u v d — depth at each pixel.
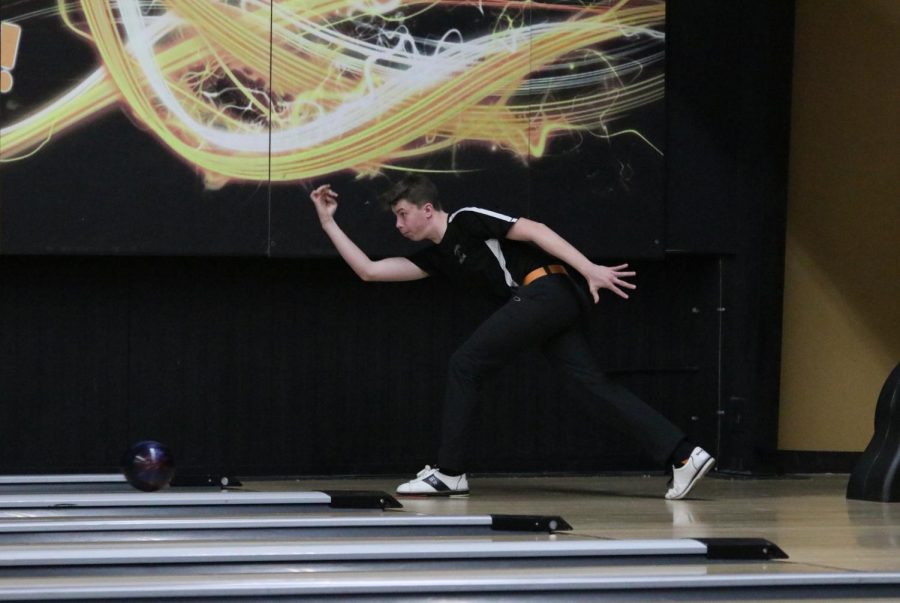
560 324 10.48
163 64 11.47
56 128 11.32
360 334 12.37
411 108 11.92
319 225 11.74
